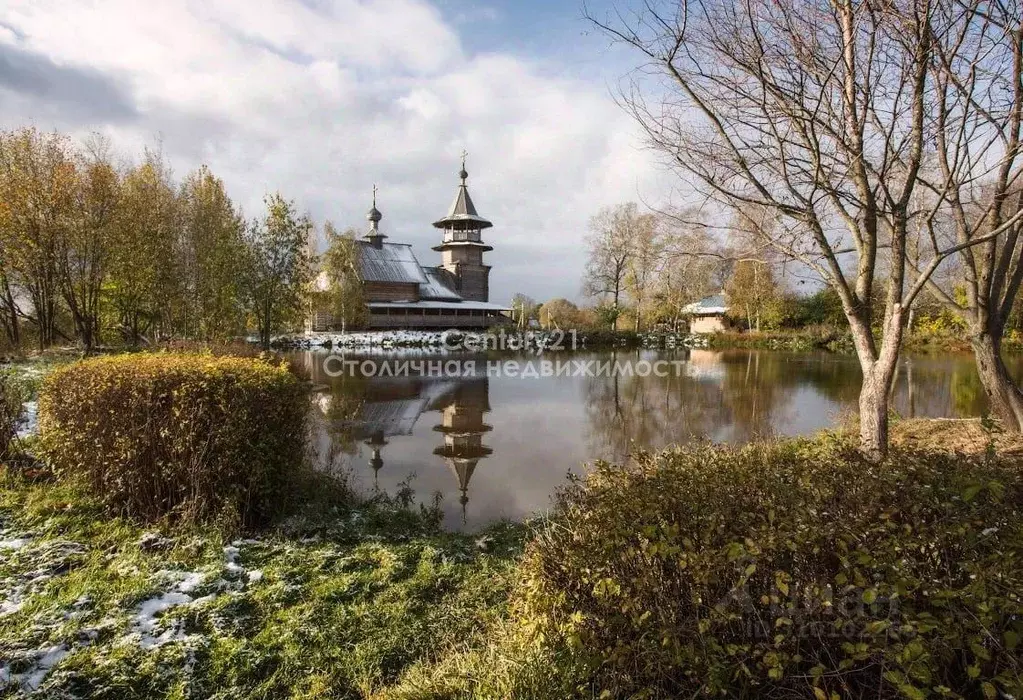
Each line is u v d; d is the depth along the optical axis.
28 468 5.62
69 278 19.33
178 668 3.09
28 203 17.56
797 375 23.39
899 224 4.52
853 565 2.00
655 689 2.28
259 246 21.02
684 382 20.92
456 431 12.02
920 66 3.84
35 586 3.70
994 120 4.45
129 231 19.89
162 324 23.19
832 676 2.08
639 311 51.59
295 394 5.81
